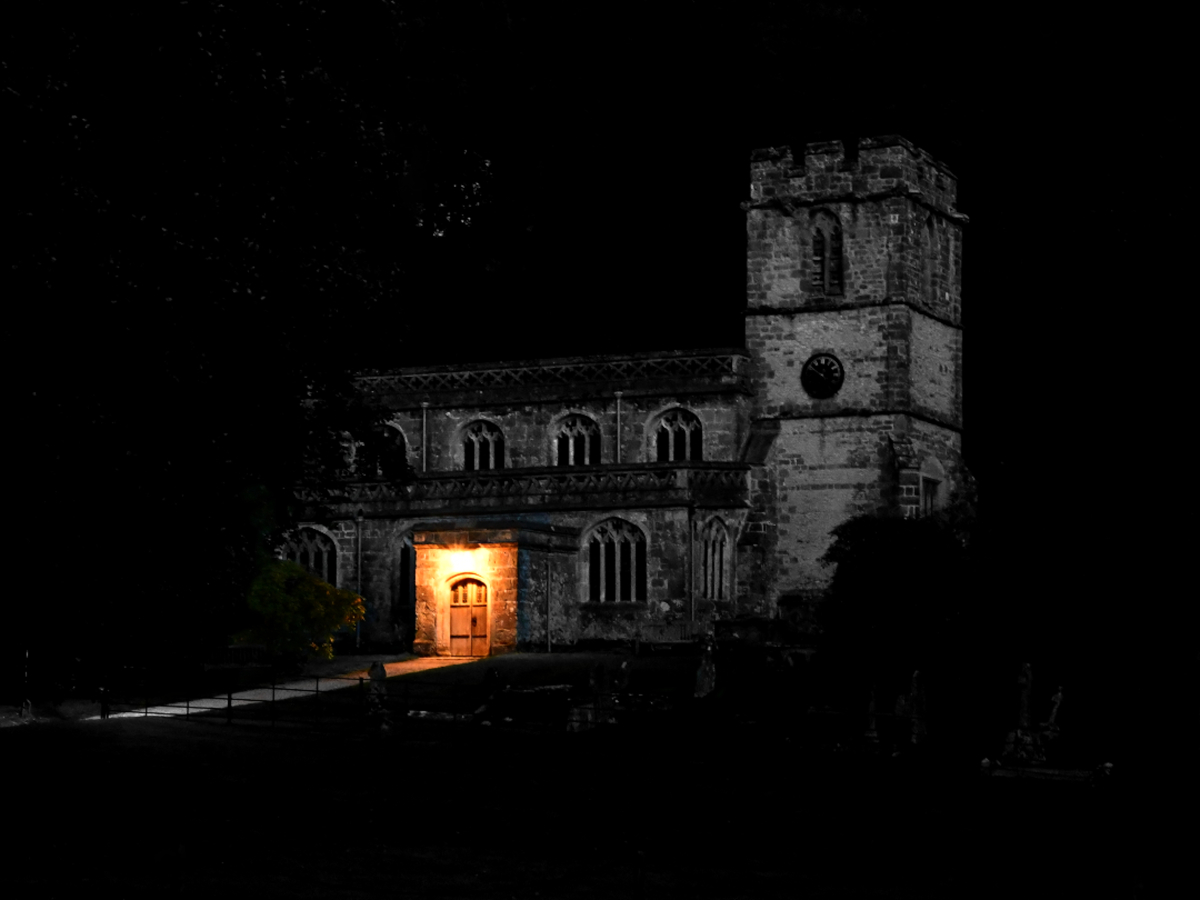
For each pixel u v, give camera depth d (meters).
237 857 29.62
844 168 76.25
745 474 74.88
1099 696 52.12
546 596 71.56
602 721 48.84
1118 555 55.19
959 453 79.69
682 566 72.25
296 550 75.94
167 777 37.69
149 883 26.94
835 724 49.97
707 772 41.69
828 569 75.12
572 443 78.62
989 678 55.62
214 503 28.20
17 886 26.30
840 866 31.23
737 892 28.83
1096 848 32.75
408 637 74.19
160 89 25.89
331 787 37.22
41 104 24.09
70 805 33.88
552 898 27.73
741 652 63.38
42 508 25.38
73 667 27.81
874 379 75.31
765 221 77.62
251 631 60.59
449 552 70.94
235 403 28.03
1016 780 41.53
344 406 31.83
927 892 29.17
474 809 35.34
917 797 38.97
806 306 76.56
